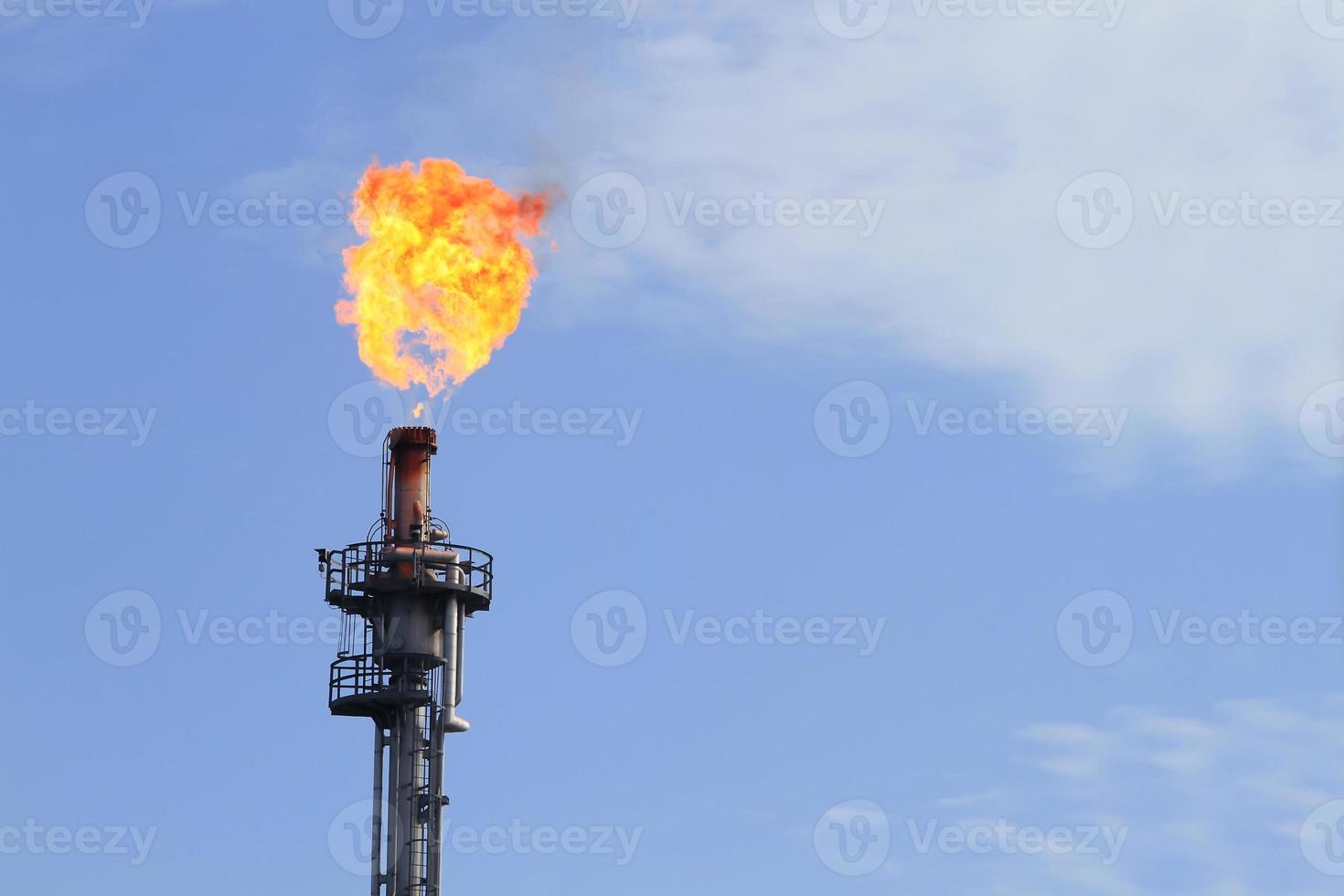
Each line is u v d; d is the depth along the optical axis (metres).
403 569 78.62
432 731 78.06
